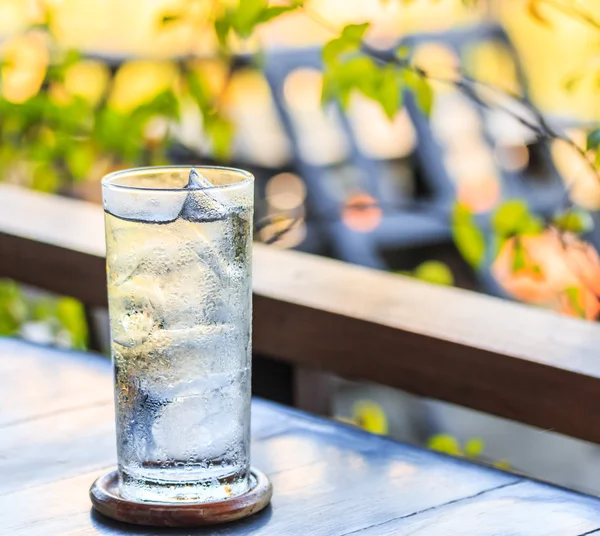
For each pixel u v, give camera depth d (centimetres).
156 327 81
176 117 149
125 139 153
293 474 89
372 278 113
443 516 84
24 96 165
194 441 83
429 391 101
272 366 117
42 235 125
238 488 85
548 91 223
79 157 164
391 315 104
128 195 81
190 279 81
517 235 131
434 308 106
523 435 213
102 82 177
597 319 130
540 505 84
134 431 83
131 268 81
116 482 87
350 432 94
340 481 88
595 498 85
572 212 133
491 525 83
